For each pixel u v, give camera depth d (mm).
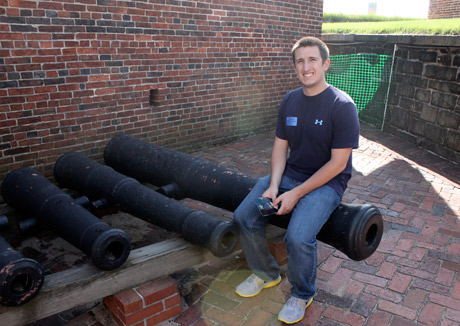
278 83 7074
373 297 2838
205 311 2711
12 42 3895
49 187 3217
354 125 2350
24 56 3998
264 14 6375
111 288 2484
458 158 5793
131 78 4914
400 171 5426
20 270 2061
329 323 2580
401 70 7035
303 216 2375
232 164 5523
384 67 7402
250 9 6125
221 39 5844
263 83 6773
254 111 6793
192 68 5586
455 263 3254
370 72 7777
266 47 6605
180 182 3527
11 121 4066
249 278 2881
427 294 2871
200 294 2887
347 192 4688
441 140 6113
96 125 4734
